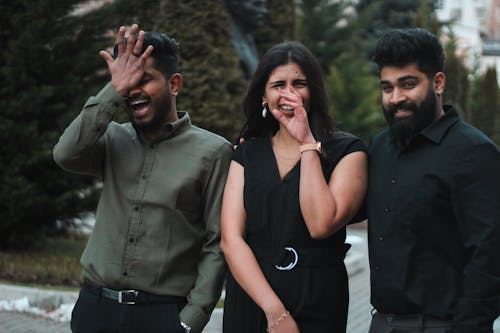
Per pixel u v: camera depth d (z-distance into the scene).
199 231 2.63
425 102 2.29
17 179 6.95
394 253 2.28
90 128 2.46
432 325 2.24
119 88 2.45
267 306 2.31
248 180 2.48
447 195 2.24
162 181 2.56
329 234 2.34
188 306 2.53
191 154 2.59
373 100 17.02
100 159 2.67
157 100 2.54
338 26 20.73
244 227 2.49
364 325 5.91
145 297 2.52
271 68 2.49
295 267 2.38
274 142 2.57
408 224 2.26
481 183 2.17
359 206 2.43
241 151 2.58
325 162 2.43
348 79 17.58
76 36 7.54
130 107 2.56
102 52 2.51
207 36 7.47
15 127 6.93
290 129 2.39
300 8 20.92
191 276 2.62
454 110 2.33
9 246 7.71
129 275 2.51
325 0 20.58
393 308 2.29
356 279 8.07
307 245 2.39
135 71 2.45
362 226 13.36
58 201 7.24
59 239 8.80
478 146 2.21
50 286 6.25
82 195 7.88
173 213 2.54
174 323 2.51
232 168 2.58
